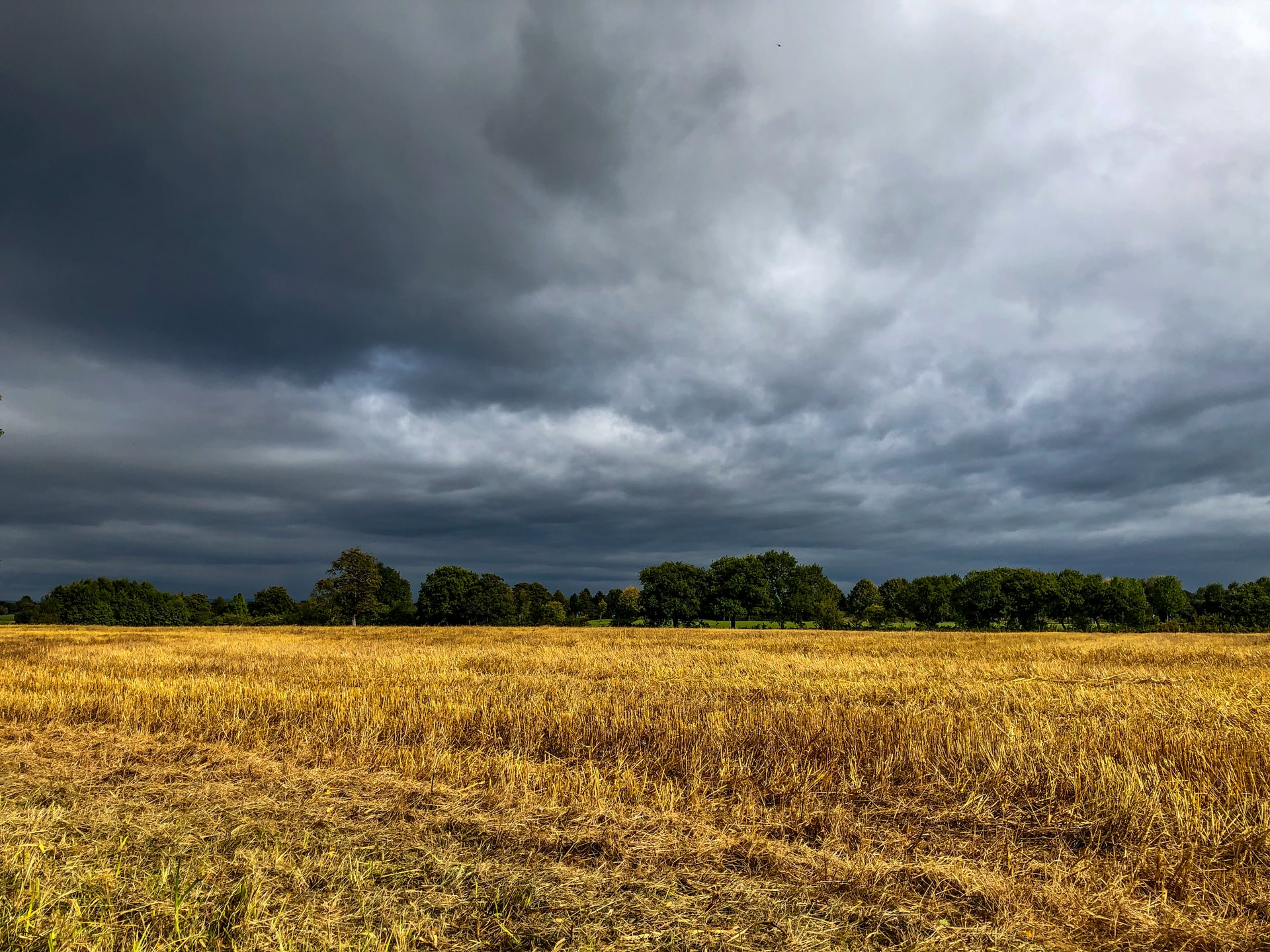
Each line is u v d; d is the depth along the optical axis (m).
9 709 12.32
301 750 9.19
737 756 8.55
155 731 10.93
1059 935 4.47
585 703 12.53
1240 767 7.26
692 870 5.41
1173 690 15.23
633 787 7.26
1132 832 6.00
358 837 6.07
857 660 24.80
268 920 4.45
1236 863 5.39
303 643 37.31
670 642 39.56
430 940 4.30
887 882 5.17
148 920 4.50
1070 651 31.14
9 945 4.16
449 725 10.41
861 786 7.43
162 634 48.66
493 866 5.46
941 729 9.55
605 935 4.41
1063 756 7.88
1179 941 4.39
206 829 6.24
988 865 5.51
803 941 4.34
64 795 7.32
